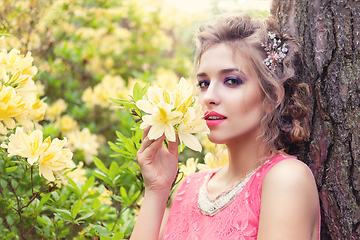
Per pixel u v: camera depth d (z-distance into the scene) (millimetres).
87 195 1666
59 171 1278
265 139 1139
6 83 1369
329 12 1277
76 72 3414
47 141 1225
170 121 963
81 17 3307
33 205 1581
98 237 1499
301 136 1202
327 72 1271
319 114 1287
